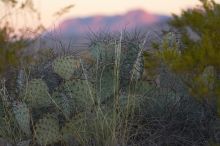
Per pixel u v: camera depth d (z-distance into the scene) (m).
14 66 7.16
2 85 7.14
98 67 7.18
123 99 6.88
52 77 7.36
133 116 6.73
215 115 6.59
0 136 6.88
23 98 7.04
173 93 6.94
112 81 7.05
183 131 6.73
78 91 6.92
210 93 6.22
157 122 6.79
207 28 6.26
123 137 6.52
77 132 6.71
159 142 6.57
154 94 6.99
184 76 6.54
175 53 6.24
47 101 7.00
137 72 7.07
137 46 7.25
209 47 6.09
